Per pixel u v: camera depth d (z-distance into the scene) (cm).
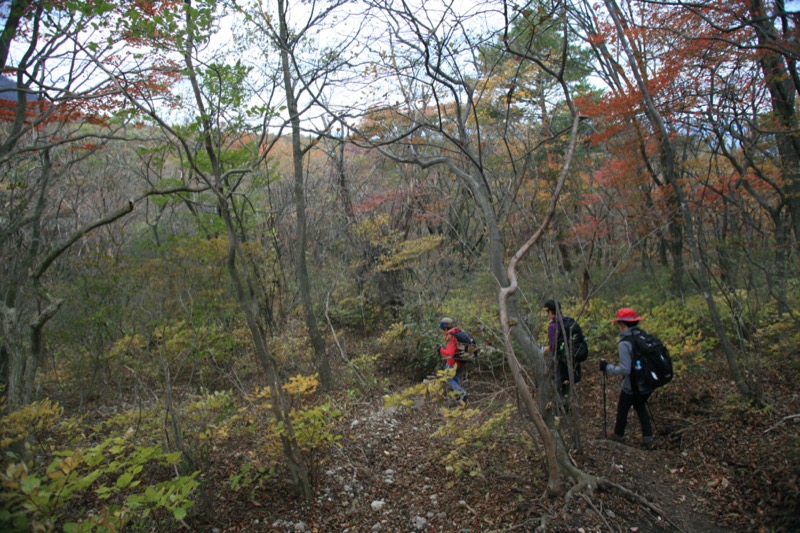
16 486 242
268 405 470
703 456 498
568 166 411
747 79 770
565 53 456
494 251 499
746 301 661
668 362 523
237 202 865
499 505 418
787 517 364
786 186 805
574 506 393
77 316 644
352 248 1336
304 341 898
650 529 379
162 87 658
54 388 730
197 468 442
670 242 931
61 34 537
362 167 1641
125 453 466
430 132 858
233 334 667
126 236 998
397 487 480
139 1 484
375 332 1192
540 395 469
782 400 574
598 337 841
